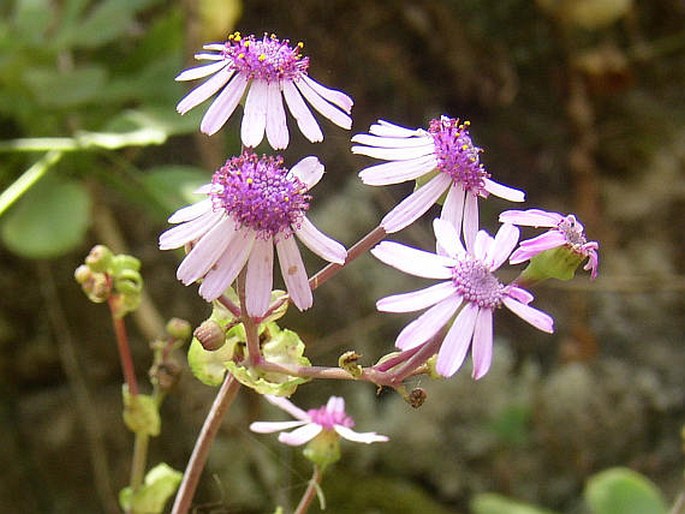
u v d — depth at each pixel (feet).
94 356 1.21
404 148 0.54
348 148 1.31
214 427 0.57
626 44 1.37
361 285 1.26
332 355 1.25
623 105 1.37
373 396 1.26
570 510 1.24
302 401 1.23
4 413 1.19
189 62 1.05
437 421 1.24
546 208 1.35
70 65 1.08
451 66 1.35
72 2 1.08
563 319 1.32
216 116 0.53
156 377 0.65
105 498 1.18
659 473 1.27
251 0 1.31
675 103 1.38
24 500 1.19
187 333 0.65
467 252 0.51
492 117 1.37
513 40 1.35
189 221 0.51
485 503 0.99
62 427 1.20
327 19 1.33
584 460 1.26
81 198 0.97
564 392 1.27
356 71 1.34
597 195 1.35
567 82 1.36
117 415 1.21
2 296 1.18
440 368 0.48
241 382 0.53
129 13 1.07
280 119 0.53
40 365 1.21
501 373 1.26
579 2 1.30
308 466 1.21
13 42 1.03
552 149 1.36
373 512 1.20
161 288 1.22
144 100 1.04
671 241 1.34
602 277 1.32
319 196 1.30
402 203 0.53
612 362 1.30
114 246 1.14
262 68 0.53
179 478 0.67
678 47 1.37
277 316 0.53
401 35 1.35
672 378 1.31
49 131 1.07
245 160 0.52
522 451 1.25
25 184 0.95
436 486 1.24
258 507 1.19
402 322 1.26
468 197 0.54
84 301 1.20
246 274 0.50
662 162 1.36
